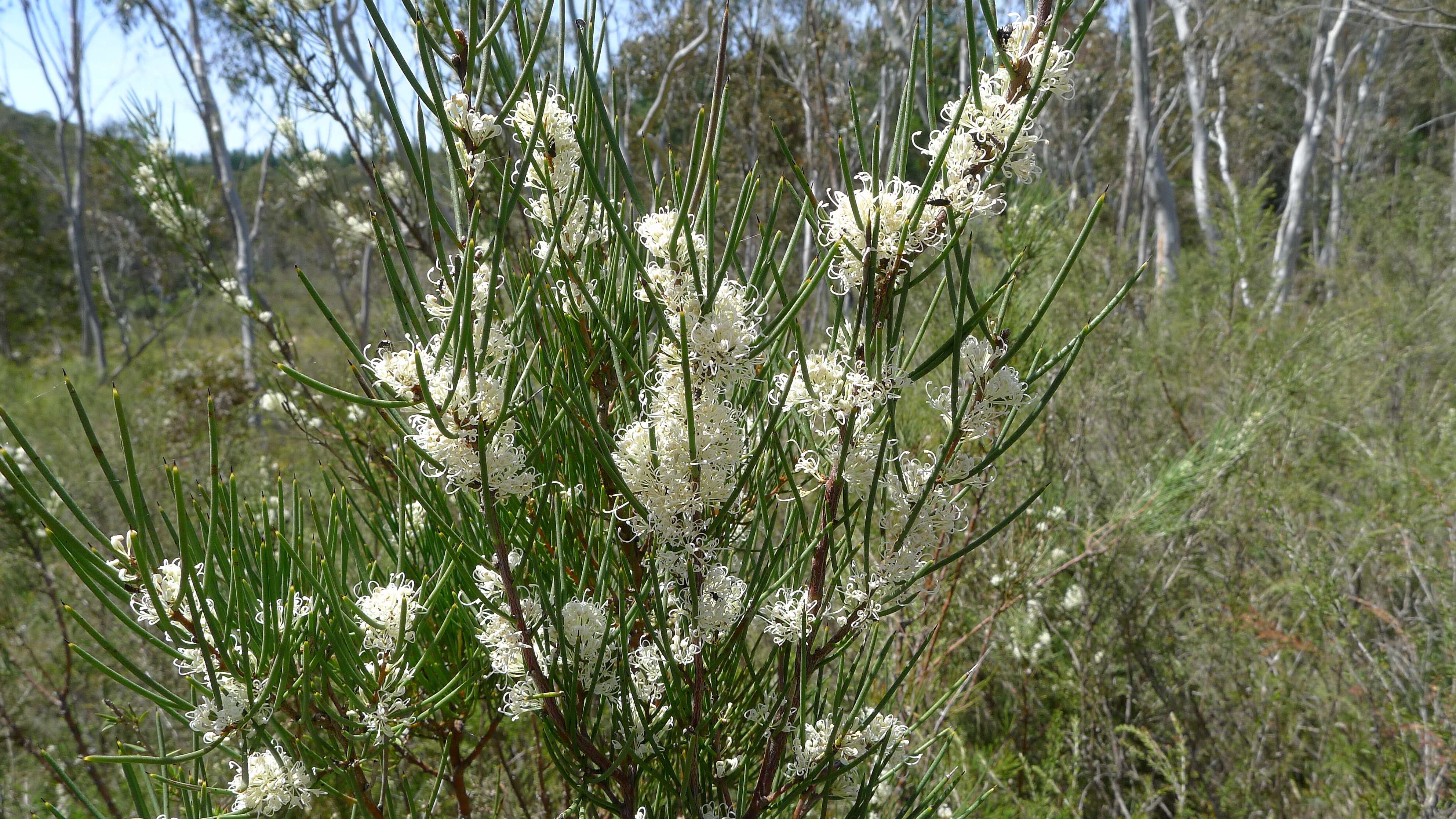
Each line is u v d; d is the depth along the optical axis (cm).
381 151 407
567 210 118
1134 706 382
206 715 117
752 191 114
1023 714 352
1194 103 1455
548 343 142
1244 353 518
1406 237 1041
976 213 108
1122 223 1298
